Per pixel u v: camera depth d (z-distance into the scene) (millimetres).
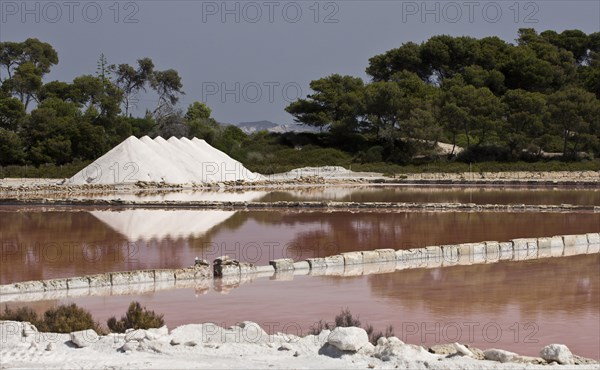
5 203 74125
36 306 27656
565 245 43219
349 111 159125
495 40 198750
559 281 32188
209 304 28078
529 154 138375
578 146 140375
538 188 98500
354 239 46219
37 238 47125
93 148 137250
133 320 23328
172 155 106312
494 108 143000
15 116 139875
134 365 17922
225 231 50531
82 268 36000
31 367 17953
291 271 35375
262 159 144500
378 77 199250
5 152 129625
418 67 194375
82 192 91312
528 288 30656
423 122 141125
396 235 47969
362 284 31906
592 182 103062
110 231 50719
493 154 138125
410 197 81625
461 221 55812
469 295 29406
